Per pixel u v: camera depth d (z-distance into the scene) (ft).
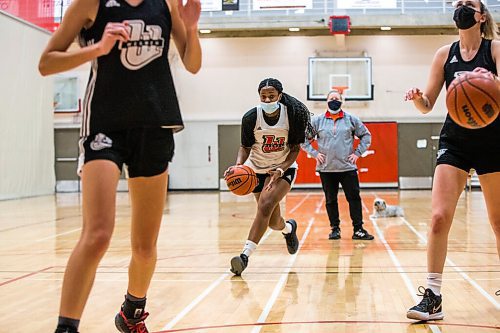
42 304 13.78
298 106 17.57
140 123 8.35
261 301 13.73
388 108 68.80
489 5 62.13
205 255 21.42
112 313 12.72
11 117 56.34
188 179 71.46
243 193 17.38
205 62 70.64
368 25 64.03
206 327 11.36
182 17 8.75
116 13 8.34
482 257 19.95
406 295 14.17
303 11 67.15
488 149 11.41
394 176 68.54
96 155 8.17
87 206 7.98
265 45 69.87
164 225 32.45
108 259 20.43
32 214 40.24
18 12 58.18
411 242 24.34
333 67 68.95
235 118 70.49
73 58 7.72
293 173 18.63
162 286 15.65
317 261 19.71
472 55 11.73
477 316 12.00
